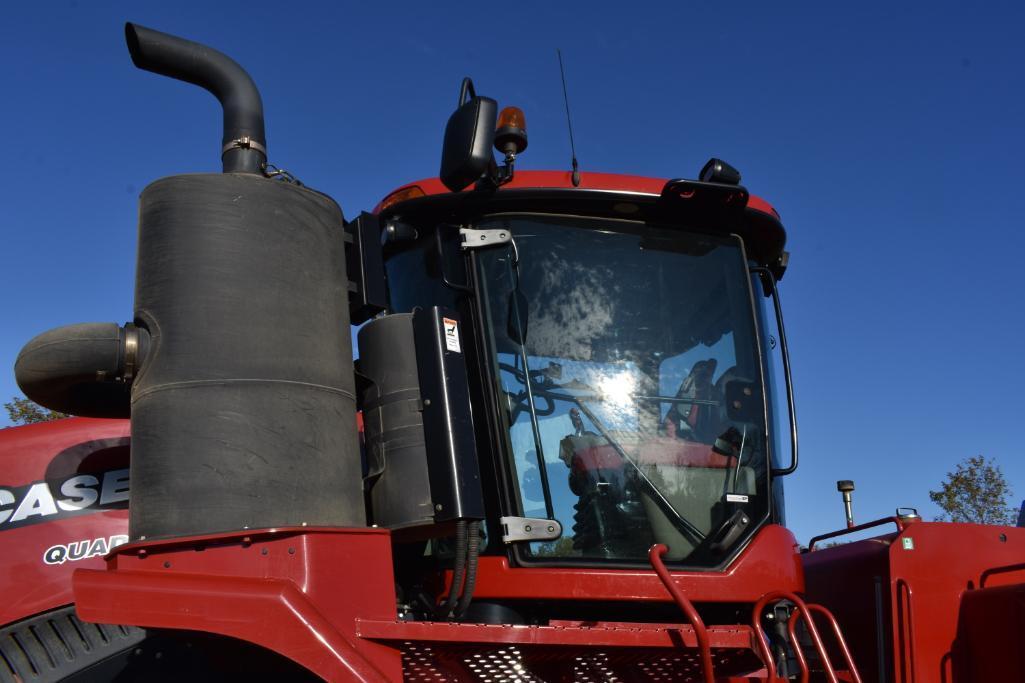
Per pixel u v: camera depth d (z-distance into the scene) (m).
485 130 3.10
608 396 3.63
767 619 3.64
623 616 3.53
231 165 3.18
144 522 2.73
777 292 4.08
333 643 2.61
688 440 3.67
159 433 2.77
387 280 3.95
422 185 3.75
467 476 3.04
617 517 3.50
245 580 2.65
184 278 2.88
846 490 5.05
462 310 3.65
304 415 2.88
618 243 3.81
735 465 3.70
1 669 3.06
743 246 3.99
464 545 3.02
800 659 3.19
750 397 3.83
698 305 3.84
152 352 2.85
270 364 2.87
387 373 3.19
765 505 3.71
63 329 2.87
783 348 3.96
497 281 3.67
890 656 3.97
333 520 2.86
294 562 2.68
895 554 4.00
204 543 2.69
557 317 3.67
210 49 3.25
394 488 3.08
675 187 3.73
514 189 3.69
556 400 3.58
